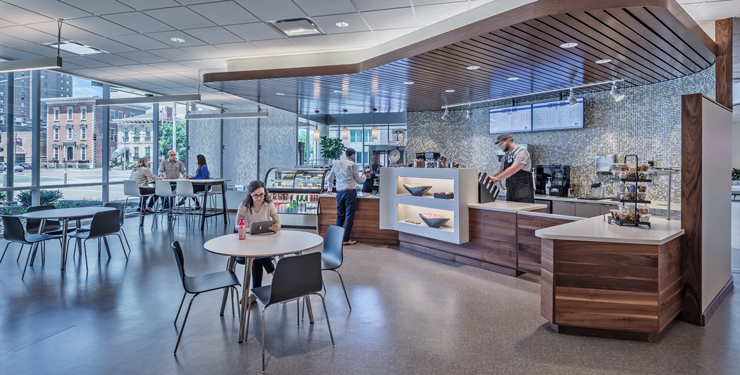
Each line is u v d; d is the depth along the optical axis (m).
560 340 3.06
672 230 3.32
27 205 6.97
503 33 4.02
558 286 3.18
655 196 6.12
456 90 6.98
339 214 6.71
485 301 3.92
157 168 10.01
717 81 4.79
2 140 6.57
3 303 3.80
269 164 10.95
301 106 9.09
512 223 4.77
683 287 3.43
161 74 7.53
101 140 8.52
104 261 5.41
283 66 6.48
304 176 7.91
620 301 3.06
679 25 3.77
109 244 6.51
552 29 3.89
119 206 5.73
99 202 8.51
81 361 2.71
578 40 4.21
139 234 7.44
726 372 2.58
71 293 4.10
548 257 3.25
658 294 2.98
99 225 5.00
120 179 9.03
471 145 8.97
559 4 3.48
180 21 4.84
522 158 5.28
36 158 7.03
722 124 3.86
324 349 2.90
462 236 5.15
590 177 6.96
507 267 4.86
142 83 8.29
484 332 3.20
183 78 7.85
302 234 3.67
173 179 8.70
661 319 3.05
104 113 8.58
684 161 3.38
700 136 3.31
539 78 5.96
